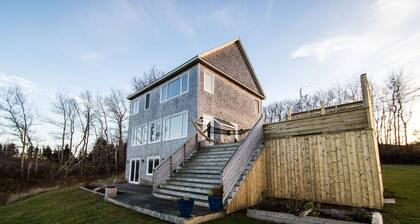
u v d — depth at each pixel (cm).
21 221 889
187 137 1338
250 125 1811
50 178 3038
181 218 573
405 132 2717
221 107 1502
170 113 1535
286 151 867
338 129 754
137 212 736
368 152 680
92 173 3388
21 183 2755
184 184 924
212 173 911
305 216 561
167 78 1611
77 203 1010
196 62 1390
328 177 747
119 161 3622
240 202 725
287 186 836
